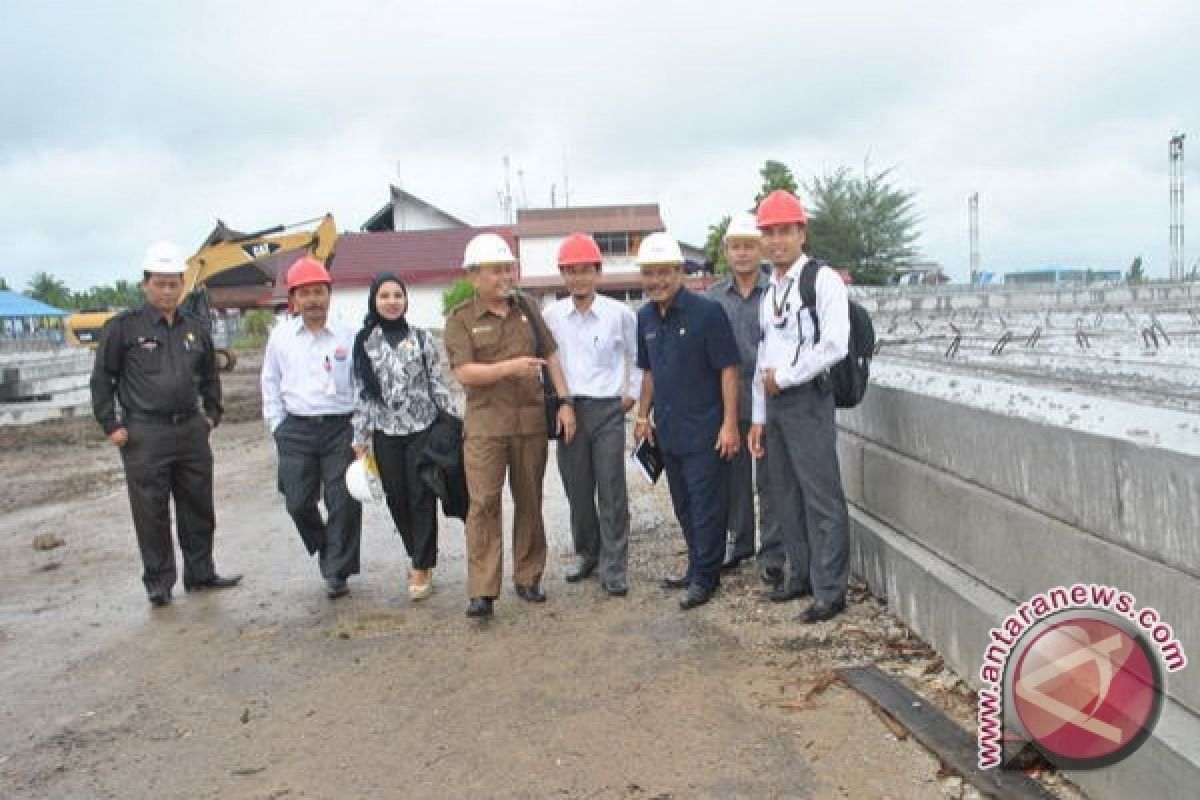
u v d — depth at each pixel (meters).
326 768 3.32
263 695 4.01
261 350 36.38
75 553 6.77
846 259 37.97
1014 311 8.18
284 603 5.31
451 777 3.20
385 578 5.72
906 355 5.12
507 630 4.62
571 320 5.09
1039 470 3.05
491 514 4.79
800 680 3.74
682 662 4.04
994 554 3.38
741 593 4.91
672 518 6.78
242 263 20.08
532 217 46.84
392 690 3.97
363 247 47.75
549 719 3.59
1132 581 2.58
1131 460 2.57
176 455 5.34
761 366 4.42
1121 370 3.74
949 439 3.75
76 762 3.49
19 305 49.09
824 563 4.31
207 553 5.65
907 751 3.12
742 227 5.05
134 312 5.28
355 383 5.10
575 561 5.85
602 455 5.05
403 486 5.12
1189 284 9.42
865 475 4.71
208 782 3.28
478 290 4.76
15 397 15.73
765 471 4.97
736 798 2.93
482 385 4.72
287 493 5.32
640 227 45.62
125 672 4.38
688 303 4.64
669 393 4.71
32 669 4.48
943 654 3.71
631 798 2.98
